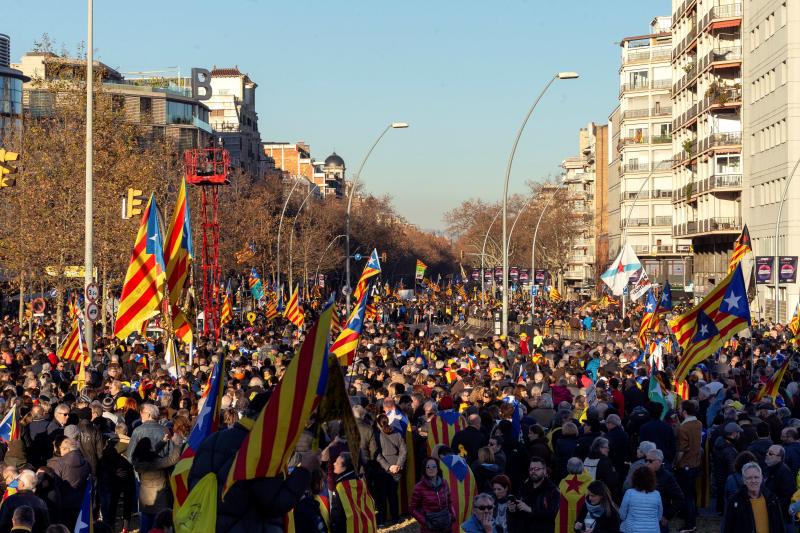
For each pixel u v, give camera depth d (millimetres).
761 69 83000
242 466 8086
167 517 10609
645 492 12984
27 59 120000
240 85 182125
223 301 58000
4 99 103438
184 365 29828
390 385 20781
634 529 12891
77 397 22500
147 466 15008
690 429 18375
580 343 42938
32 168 56750
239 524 8289
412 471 19094
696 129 99625
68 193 56438
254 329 52062
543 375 27234
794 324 45812
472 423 17547
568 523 13492
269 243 103688
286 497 8312
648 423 18281
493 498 13000
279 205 129625
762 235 83062
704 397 22875
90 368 27797
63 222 55500
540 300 109750
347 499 14039
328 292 137500
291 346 36500
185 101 128625
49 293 64688
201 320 49969
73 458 15000
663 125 130750
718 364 34062
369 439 16641
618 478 15430
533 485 13812
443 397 18500
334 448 14555
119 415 19562
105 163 58594
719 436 19750
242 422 8766
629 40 134125
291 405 8133
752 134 86250
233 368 29109
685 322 25156
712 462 21391
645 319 38969
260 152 189500
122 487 17656
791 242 75938
